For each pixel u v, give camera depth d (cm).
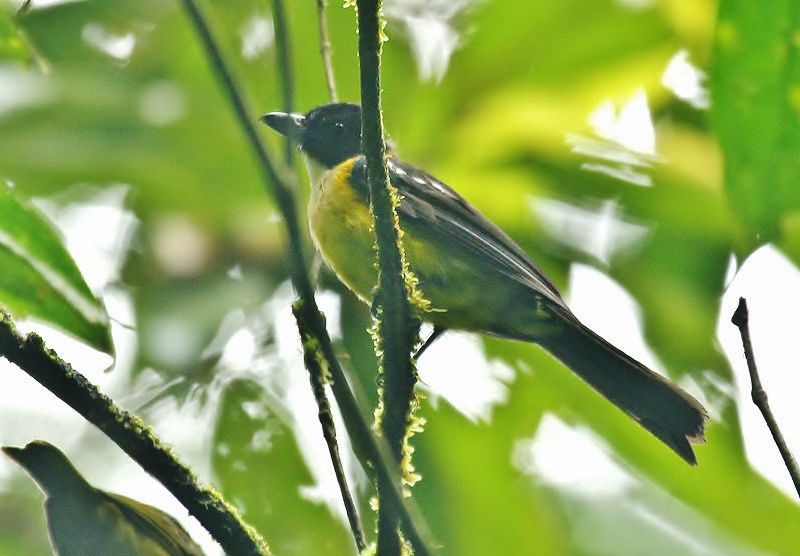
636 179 925
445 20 920
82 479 607
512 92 880
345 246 901
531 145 899
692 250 938
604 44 863
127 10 898
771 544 919
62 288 552
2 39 603
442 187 897
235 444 922
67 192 937
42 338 544
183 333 918
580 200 940
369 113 571
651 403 815
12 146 859
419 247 881
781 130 434
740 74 432
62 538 596
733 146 439
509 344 960
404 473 605
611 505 960
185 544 621
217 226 941
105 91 881
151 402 923
